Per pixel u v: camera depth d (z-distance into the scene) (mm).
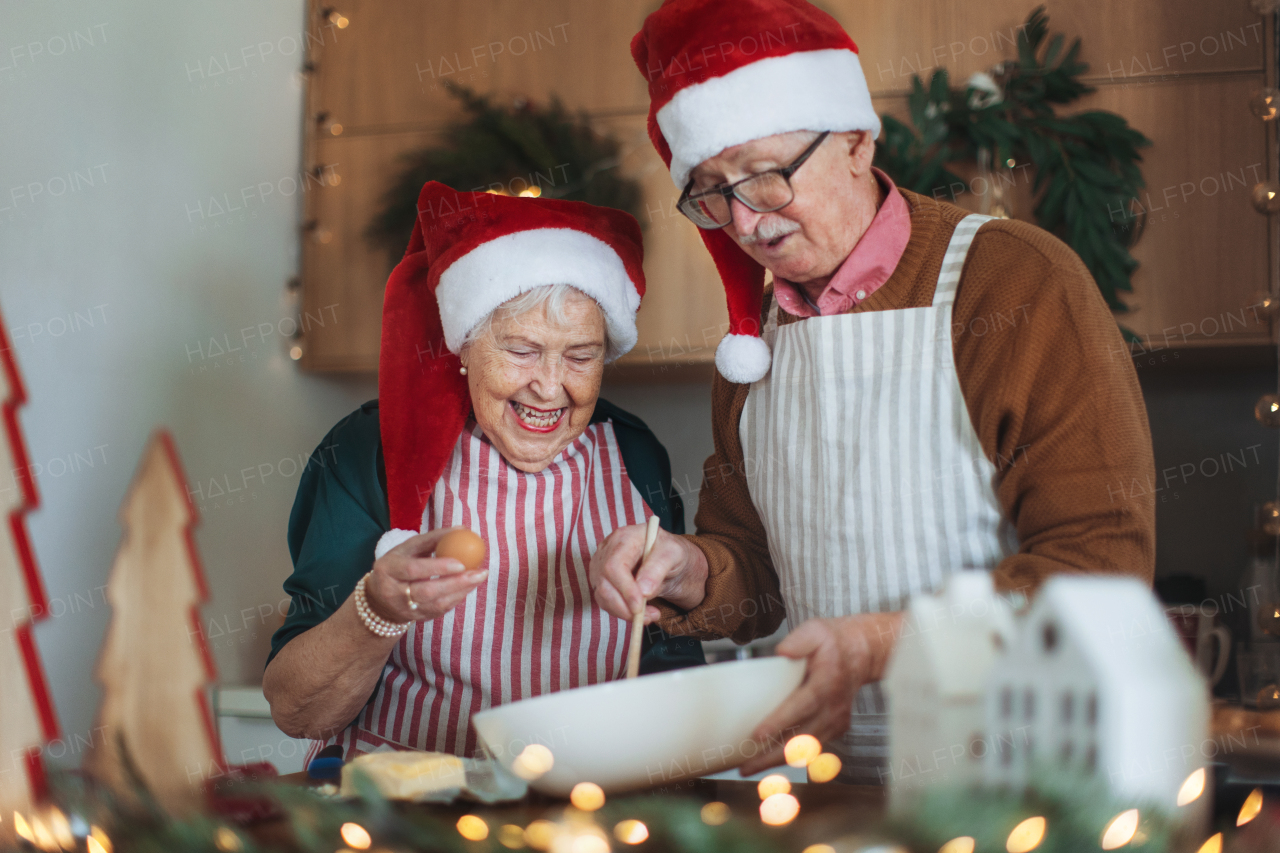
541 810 682
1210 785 553
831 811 595
